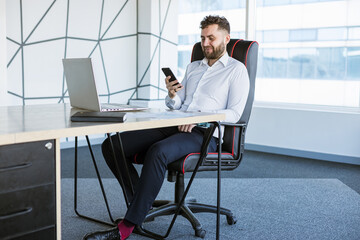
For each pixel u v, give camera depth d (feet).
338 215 8.50
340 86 13.96
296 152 14.62
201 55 8.37
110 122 4.76
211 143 7.14
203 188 10.36
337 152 13.80
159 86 17.34
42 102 14.61
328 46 14.03
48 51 14.57
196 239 7.08
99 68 16.01
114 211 8.52
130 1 16.74
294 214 8.51
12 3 13.51
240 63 7.64
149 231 7.06
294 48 14.79
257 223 7.95
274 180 11.37
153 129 7.30
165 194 9.76
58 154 4.15
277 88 15.35
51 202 4.12
